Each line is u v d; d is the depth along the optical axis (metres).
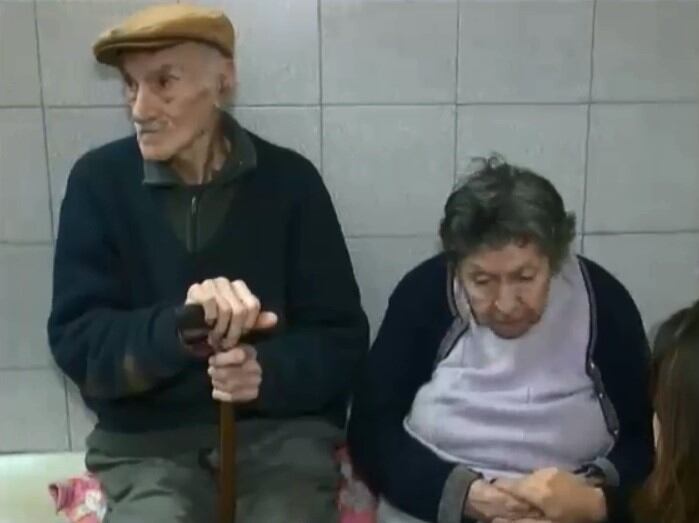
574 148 1.73
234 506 1.34
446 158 1.72
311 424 1.53
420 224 1.74
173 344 1.31
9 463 1.73
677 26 1.69
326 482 1.48
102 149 1.52
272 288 1.51
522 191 1.35
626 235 1.78
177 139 1.41
